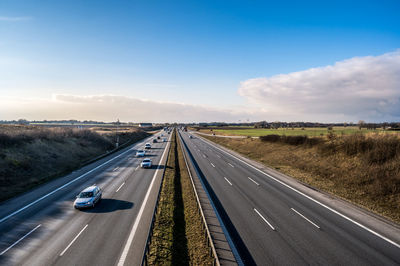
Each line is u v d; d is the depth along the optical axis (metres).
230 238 13.70
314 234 14.27
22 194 22.08
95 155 49.41
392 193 20.19
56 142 44.69
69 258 11.55
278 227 15.20
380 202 19.58
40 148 37.75
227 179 28.17
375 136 30.41
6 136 34.09
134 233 14.23
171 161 40.50
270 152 47.00
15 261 11.25
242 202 19.98
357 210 18.23
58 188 24.19
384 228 15.17
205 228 14.30
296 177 28.80
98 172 32.00
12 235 13.91
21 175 27.39
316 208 18.70
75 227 15.05
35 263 11.12
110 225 15.33
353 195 21.78
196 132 149.38
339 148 33.34
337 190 23.45
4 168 26.64
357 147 29.98
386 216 17.00
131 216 16.83
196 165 37.28
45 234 14.07
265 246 12.81
